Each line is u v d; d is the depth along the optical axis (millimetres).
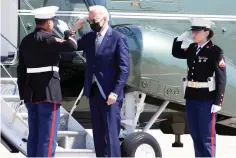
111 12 27406
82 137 23734
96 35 21766
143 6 27703
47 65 20875
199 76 21344
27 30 26953
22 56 21391
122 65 21406
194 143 21766
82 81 26938
